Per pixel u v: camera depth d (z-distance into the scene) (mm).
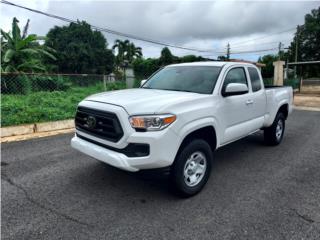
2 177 4074
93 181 3965
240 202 3363
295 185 3889
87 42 40219
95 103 3389
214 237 2654
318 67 44094
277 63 22781
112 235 2678
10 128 6652
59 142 6066
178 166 3219
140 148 2961
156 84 4586
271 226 2840
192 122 3293
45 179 4020
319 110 12797
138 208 3205
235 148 5832
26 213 3064
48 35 39312
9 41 16625
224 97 3900
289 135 7156
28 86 11727
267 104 5223
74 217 2994
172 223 2893
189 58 37062
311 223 2902
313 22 44688
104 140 3205
